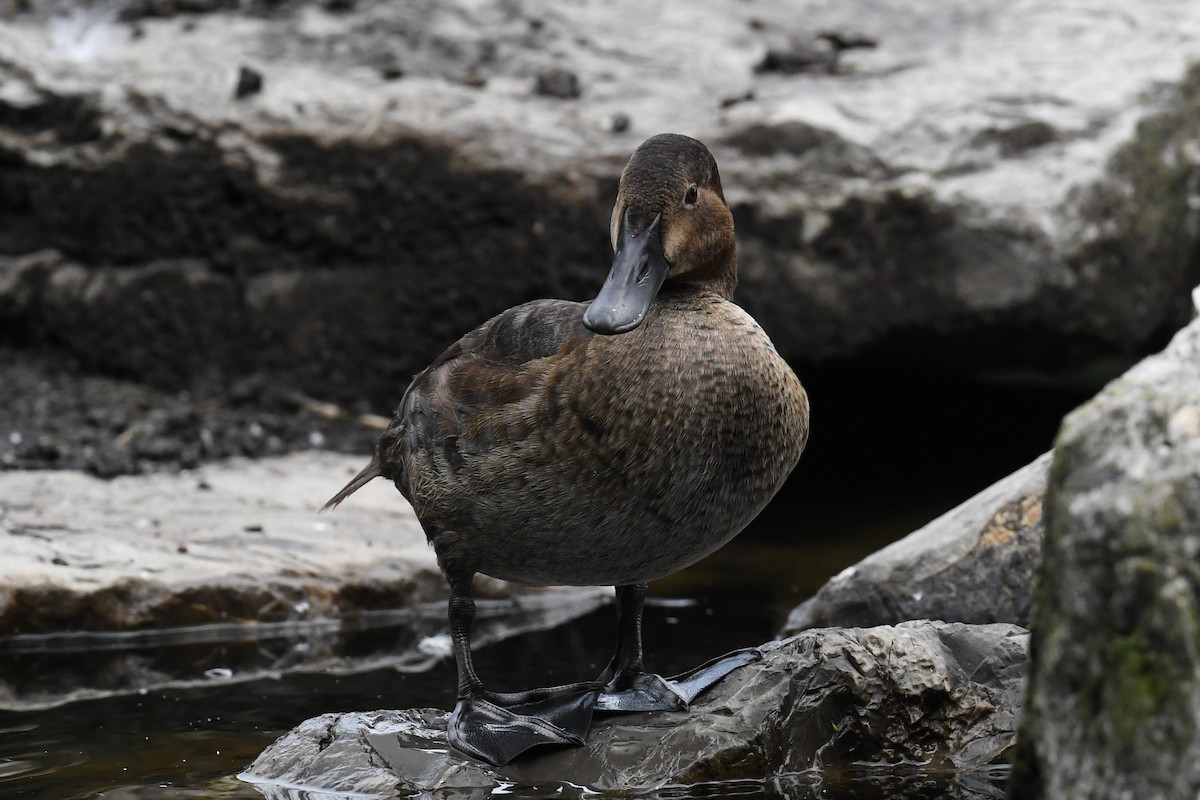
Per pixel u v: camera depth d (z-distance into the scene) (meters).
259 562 10.10
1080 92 12.64
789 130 12.43
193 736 7.59
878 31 14.77
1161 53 13.25
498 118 13.20
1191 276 13.29
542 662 8.93
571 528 6.61
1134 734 4.29
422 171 13.20
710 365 6.50
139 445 12.38
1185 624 4.25
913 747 7.01
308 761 6.87
